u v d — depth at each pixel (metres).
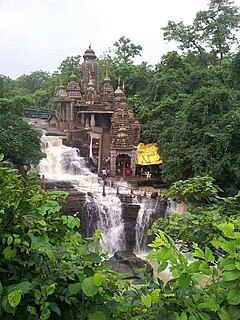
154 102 38.84
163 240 3.23
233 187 25.73
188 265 3.17
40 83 91.12
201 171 26.41
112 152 31.25
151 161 32.09
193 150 27.88
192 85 41.22
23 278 3.42
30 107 53.81
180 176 28.17
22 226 3.44
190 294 3.16
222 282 2.97
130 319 3.27
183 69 45.56
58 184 26.86
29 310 3.17
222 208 6.49
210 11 57.06
